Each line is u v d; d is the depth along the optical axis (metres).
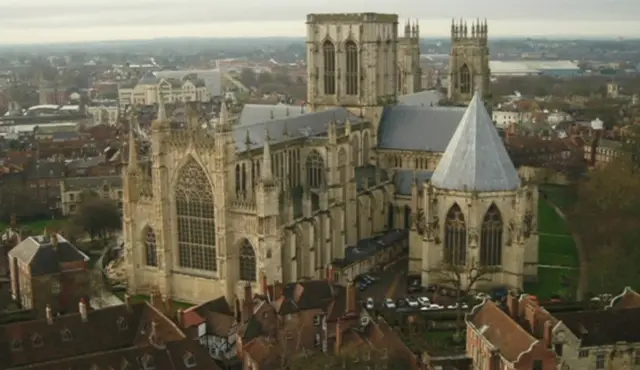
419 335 182.00
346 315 168.12
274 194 194.25
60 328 155.50
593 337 152.88
